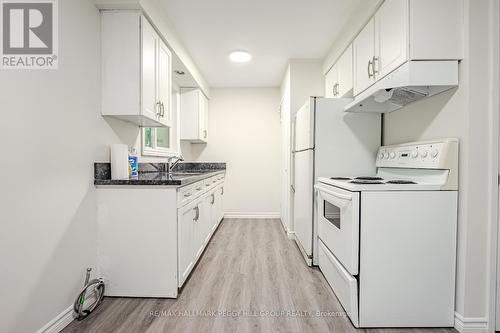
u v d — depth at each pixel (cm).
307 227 239
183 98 379
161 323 152
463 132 145
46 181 137
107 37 183
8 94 119
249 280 208
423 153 165
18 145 122
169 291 179
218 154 437
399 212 149
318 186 216
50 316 140
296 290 192
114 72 184
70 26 155
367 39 201
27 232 126
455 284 150
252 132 436
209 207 297
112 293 181
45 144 137
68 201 153
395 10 160
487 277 143
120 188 179
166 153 312
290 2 210
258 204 437
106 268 180
